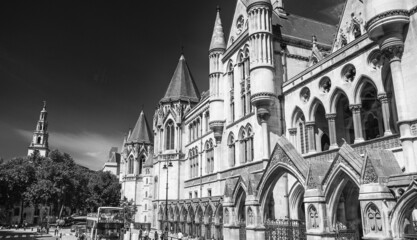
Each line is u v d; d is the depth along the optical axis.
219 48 55.12
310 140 35.38
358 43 29.89
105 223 45.12
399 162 24.80
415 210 23.06
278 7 52.22
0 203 88.31
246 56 46.00
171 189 72.25
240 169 45.12
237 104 47.91
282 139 30.09
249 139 44.22
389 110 26.94
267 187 31.05
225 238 35.62
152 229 75.88
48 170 93.88
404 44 24.08
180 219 61.06
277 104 40.53
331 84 32.78
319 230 23.56
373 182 19.73
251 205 31.48
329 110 32.84
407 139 22.86
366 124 37.06
